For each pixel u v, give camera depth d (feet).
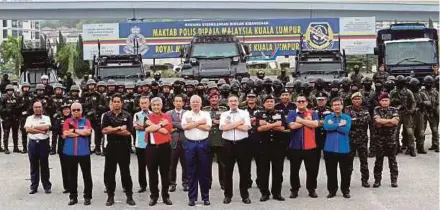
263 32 139.74
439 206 35.81
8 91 57.72
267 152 37.58
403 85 52.54
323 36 139.44
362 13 192.34
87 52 141.59
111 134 36.73
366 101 49.57
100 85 54.19
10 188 42.75
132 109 50.34
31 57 88.33
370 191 40.09
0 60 249.34
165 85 49.11
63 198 39.47
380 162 41.14
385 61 86.99
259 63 169.48
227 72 72.74
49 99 52.01
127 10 189.98
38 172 41.29
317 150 39.37
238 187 42.09
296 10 188.85
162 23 140.15
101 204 37.55
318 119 39.52
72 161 37.14
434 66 85.30
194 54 78.59
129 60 76.13
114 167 37.09
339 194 39.55
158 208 36.24
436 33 95.66
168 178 37.24
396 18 194.70
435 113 54.85
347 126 37.99
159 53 140.77
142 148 40.11
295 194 38.63
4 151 58.23
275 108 38.47
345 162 38.11
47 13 189.16
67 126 37.19
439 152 54.85
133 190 41.47
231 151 36.83
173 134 40.75
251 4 187.73
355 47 139.85
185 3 188.24
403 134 54.65
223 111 41.14
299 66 74.69
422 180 43.24
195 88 47.85
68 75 79.87
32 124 40.63
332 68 73.97
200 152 36.52
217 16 190.39
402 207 35.68
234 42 79.82
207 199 37.04
